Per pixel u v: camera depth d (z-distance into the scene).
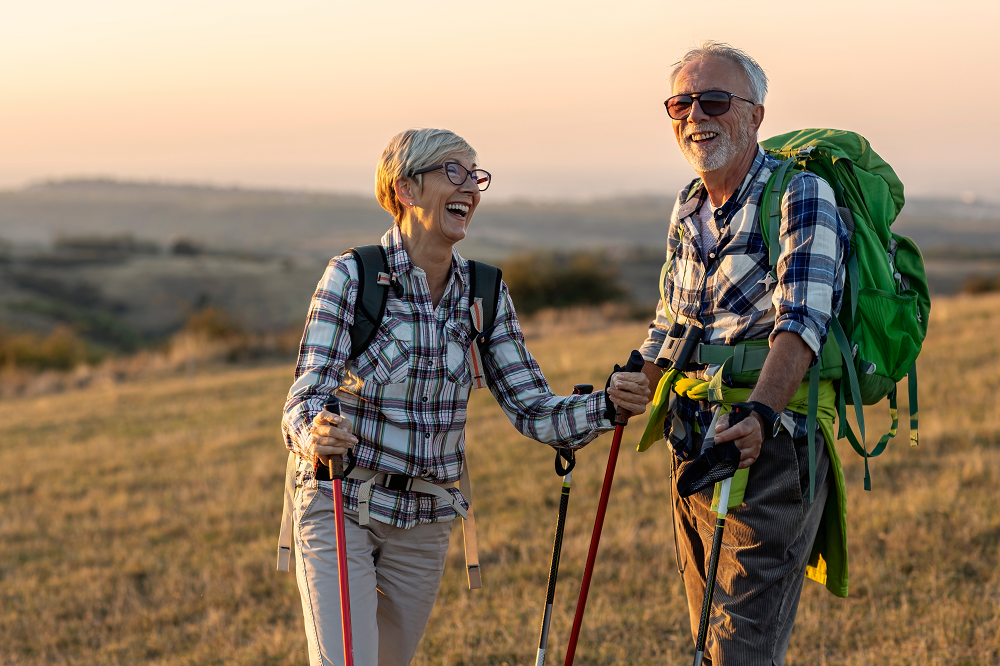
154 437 11.97
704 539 2.60
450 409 2.54
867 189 2.50
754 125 2.50
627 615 4.28
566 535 5.82
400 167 2.44
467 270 2.61
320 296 2.45
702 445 2.54
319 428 2.25
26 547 7.03
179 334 31.45
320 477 2.37
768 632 2.46
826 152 2.49
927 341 12.86
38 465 10.62
